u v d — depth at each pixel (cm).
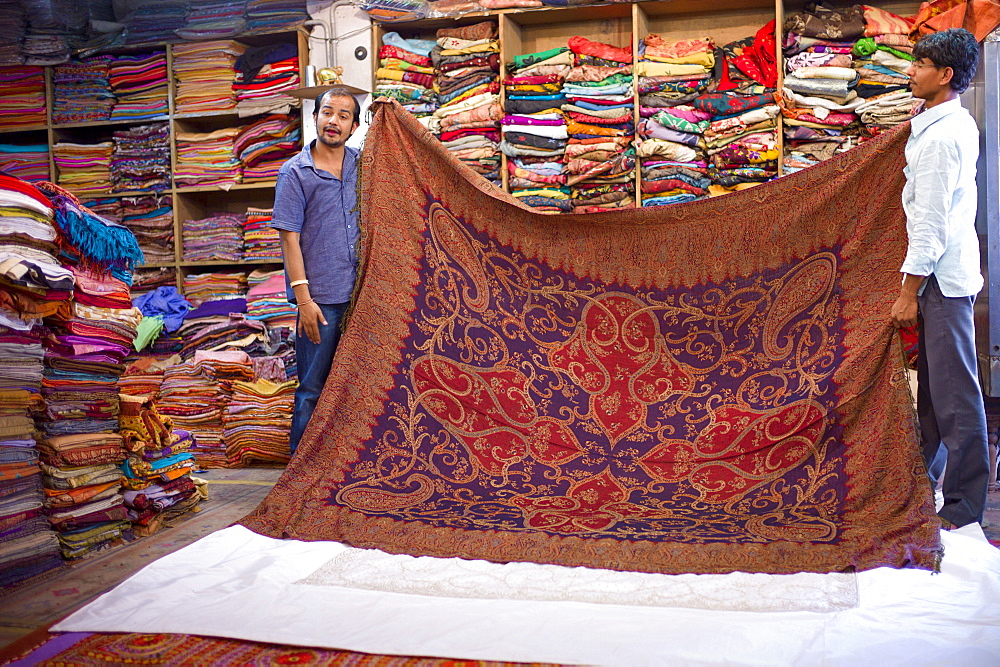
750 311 350
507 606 239
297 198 382
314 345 391
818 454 322
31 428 299
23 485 292
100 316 330
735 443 334
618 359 360
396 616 233
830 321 337
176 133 613
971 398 304
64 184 632
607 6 544
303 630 225
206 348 549
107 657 214
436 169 378
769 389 338
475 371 360
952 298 303
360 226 370
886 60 491
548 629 222
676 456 338
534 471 340
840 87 490
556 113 538
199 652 216
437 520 308
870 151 336
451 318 366
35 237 295
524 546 284
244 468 488
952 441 307
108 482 327
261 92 587
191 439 383
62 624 233
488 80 554
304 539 300
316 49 595
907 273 301
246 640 222
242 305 577
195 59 600
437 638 218
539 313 368
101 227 324
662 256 361
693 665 200
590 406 354
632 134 534
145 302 573
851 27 494
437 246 373
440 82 559
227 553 288
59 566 300
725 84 524
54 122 630
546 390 357
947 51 300
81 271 324
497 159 552
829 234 341
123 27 612
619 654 206
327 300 390
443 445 348
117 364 338
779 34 507
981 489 305
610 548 280
